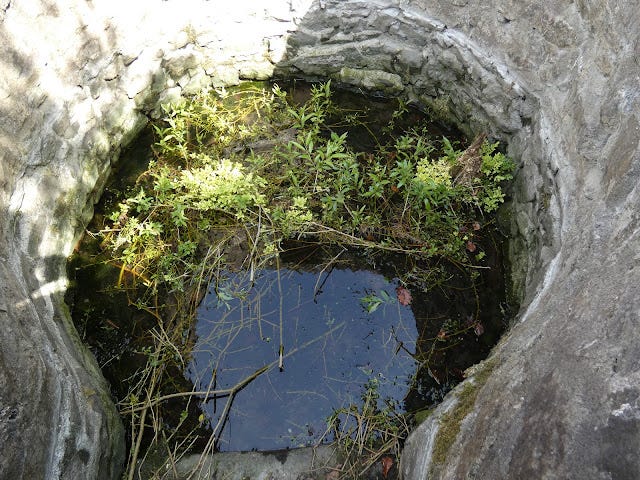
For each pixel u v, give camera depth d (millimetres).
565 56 2844
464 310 3158
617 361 1287
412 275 3270
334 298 3203
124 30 3377
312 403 2846
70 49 3006
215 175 3438
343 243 3385
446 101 3896
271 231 3363
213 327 3090
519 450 1449
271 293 3215
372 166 3725
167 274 3223
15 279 2396
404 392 2877
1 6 2504
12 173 2633
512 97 3309
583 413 1287
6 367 1886
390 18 3746
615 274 1557
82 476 2205
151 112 3936
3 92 2553
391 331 3084
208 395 2863
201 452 2656
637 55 2154
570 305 1739
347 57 4059
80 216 3301
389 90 4148
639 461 1104
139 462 2596
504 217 3416
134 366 2943
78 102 3162
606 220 1994
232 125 3953
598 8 2518
